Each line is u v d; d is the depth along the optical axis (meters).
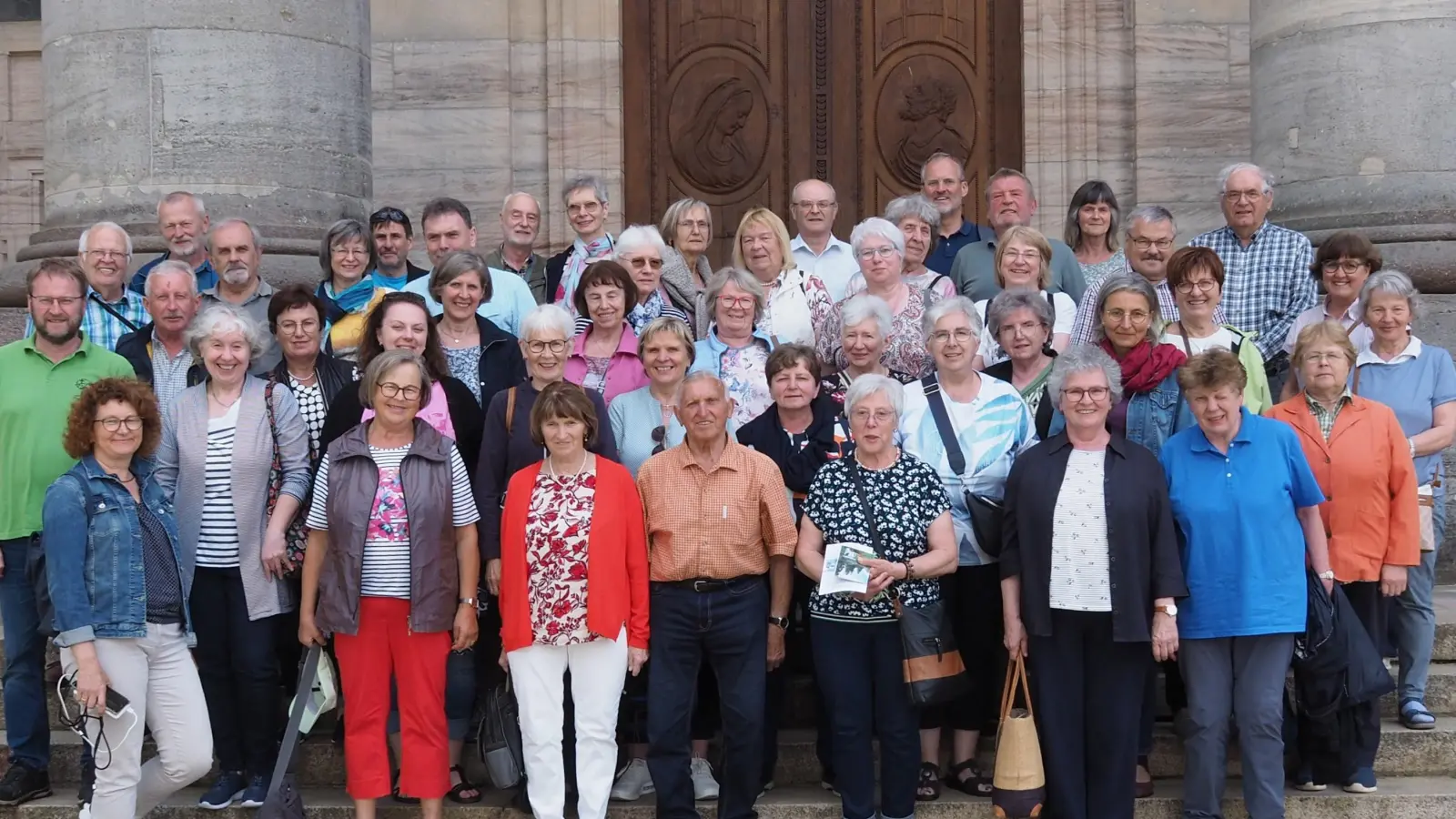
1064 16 10.16
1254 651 5.19
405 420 5.15
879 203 10.43
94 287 6.20
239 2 7.23
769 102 10.45
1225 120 10.05
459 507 5.25
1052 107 10.17
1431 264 7.30
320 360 5.74
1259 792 5.19
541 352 5.41
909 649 5.17
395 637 5.16
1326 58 7.66
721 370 6.03
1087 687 5.23
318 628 5.16
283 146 7.29
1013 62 10.35
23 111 10.90
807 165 10.43
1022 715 5.20
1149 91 10.05
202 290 6.50
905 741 5.22
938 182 7.35
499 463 5.41
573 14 10.27
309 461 5.52
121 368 5.68
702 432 5.26
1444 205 7.44
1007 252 6.17
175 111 7.17
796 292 6.33
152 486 5.05
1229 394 5.15
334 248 6.35
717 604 5.26
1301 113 7.76
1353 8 7.60
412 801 5.50
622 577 5.18
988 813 5.39
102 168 7.21
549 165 10.33
